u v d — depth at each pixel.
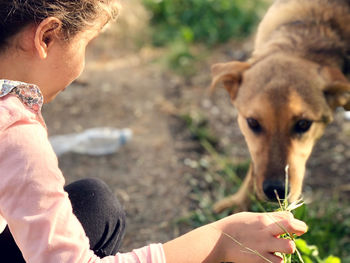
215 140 4.32
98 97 4.96
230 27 6.45
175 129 4.49
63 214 1.32
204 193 3.63
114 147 4.07
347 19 3.47
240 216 1.60
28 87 1.42
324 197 3.62
